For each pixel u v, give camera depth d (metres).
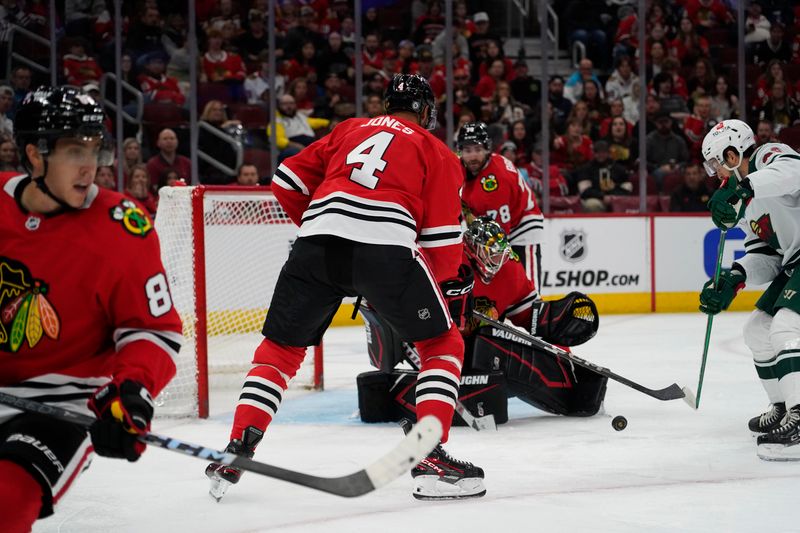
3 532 5.12
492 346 12.76
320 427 13.01
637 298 30.52
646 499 8.82
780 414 11.58
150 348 5.66
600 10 37.75
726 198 10.50
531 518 8.19
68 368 5.80
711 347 21.69
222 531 7.94
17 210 5.52
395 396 13.10
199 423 13.60
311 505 8.78
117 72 28.44
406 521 8.15
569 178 32.00
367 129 9.29
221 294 17.36
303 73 33.41
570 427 12.67
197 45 32.19
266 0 32.94
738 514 8.23
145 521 8.30
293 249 9.11
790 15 34.84
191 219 13.98
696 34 35.44
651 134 32.59
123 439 5.35
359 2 29.20
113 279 5.55
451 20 29.09
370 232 8.62
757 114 34.41
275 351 9.36
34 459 5.30
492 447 11.40
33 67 30.25
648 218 30.52
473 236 12.49
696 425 12.64
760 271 11.62
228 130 29.45
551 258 29.69
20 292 5.55
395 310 8.73
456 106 33.53
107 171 27.42
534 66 38.66
